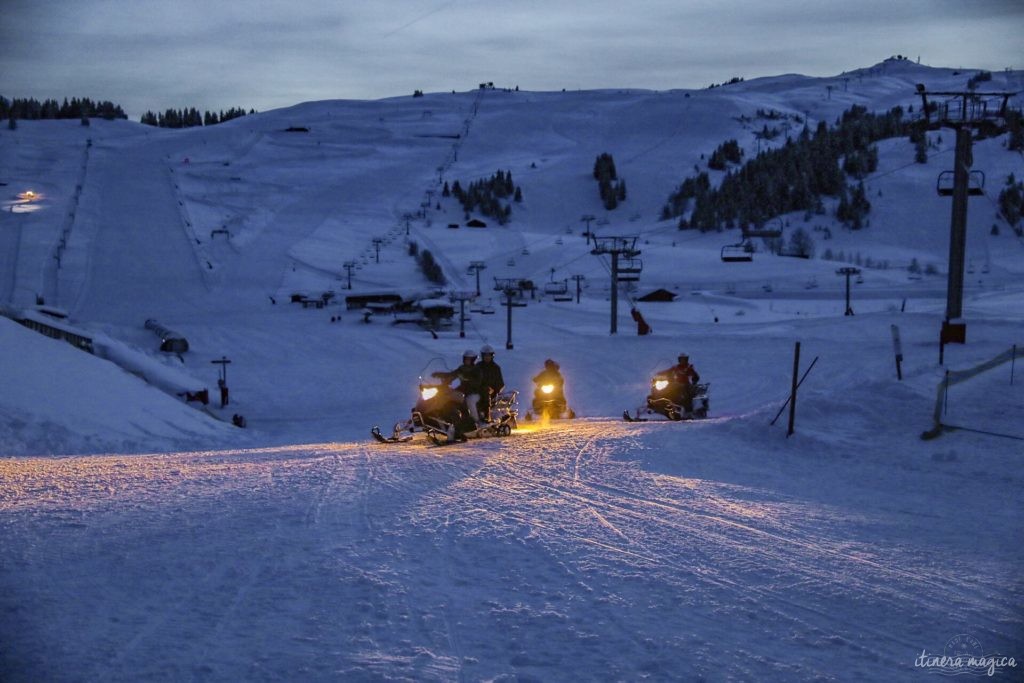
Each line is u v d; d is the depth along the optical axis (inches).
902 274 5551.2
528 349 2502.5
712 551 267.6
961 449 524.7
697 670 174.4
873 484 434.6
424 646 185.3
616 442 549.0
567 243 6978.4
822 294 4603.8
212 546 259.9
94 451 879.1
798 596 223.1
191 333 3472.0
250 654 178.4
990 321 1994.3
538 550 264.5
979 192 1418.6
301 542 266.2
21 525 283.1
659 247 6806.1
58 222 6274.6
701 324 3339.1
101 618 198.1
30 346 1259.8
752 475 450.6
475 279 5693.9
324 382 2281.0
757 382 1585.9
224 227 6589.6
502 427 620.1
